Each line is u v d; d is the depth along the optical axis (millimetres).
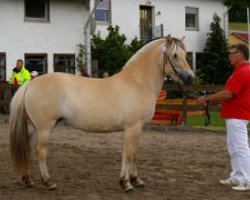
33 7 21672
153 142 11781
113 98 6516
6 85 18062
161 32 24062
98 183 7184
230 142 6898
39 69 21891
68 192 6547
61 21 22141
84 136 12633
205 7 29031
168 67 6695
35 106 6406
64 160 9039
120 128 6637
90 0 23062
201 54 28797
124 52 22609
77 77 6660
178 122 15367
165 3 27344
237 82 6617
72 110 6430
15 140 6488
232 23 54406
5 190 6605
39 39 21688
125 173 6594
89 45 22469
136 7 26250
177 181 7453
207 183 7340
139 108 6590
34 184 7004
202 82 25641
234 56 6723
